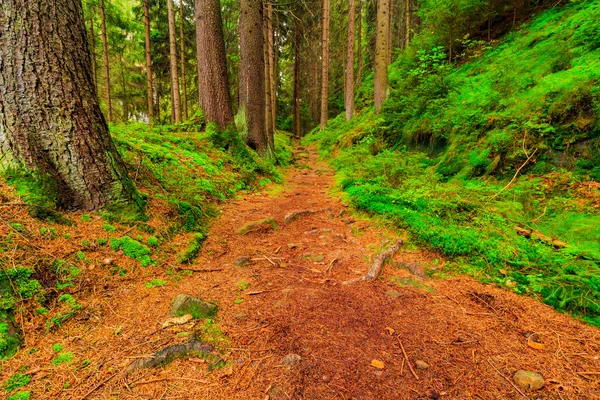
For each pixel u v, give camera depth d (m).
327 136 18.23
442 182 5.93
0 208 2.61
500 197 4.60
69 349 1.98
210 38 8.34
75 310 2.28
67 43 3.09
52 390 1.67
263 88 10.38
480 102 6.59
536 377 1.79
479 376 1.84
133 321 2.32
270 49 17.52
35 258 2.42
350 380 1.83
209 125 8.41
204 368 1.91
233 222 4.98
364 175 7.14
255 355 2.04
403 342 2.17
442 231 3.79
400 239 3.97
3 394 1.60
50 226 2.76
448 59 10.29
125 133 6.29
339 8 25.53
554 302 2.56
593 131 4.37
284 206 6.13
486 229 3.75
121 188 3.49
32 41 2.87
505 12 9.36
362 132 12.24
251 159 8.73
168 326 2.28
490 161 5.45
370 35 25.69
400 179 6.12
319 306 2.64
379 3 12.30
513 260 3.17
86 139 3.22
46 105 2.97
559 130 4.76
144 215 3.64
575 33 5.83
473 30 9.91
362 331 2.30
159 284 2.85
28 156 2.91
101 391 1.70
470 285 2.96
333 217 5.39
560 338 2.16
